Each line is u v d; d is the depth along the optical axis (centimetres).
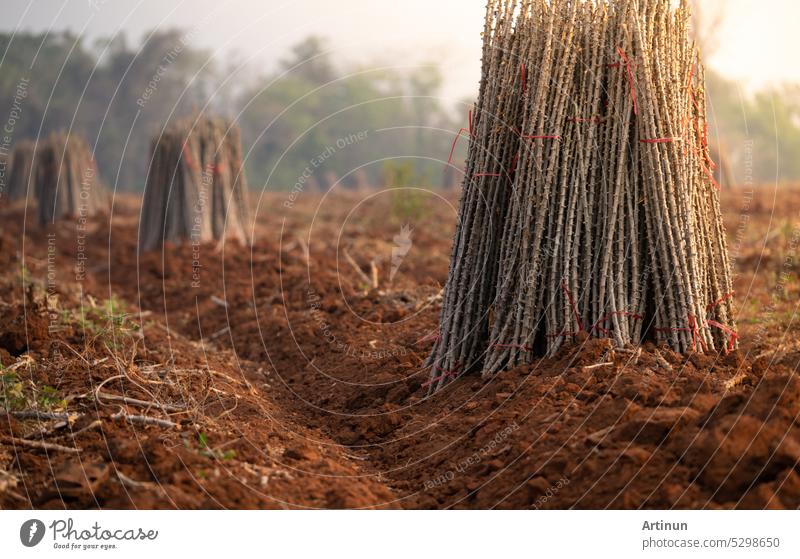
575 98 485
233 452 405
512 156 496
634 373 445
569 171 482
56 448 406
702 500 330
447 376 511
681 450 355
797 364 462
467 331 507
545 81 477
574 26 489
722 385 427
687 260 482
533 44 485
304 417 541
